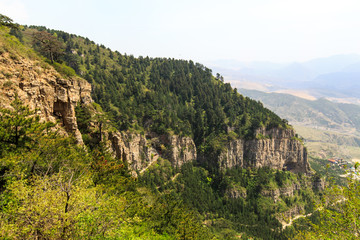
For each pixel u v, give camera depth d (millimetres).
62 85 61594
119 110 151875
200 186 168000
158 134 170375
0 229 18266
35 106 49531
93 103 95125
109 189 42125
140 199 56812
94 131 83438
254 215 164500
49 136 37344
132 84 194750
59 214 20984
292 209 179875
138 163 145875
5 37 51156
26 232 19234
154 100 190875
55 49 83188
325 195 29109
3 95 40062
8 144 30516
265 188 184625
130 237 32875
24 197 20625
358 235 24516
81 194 22984
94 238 22609
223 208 160875
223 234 128625
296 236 31516
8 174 24984
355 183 26203
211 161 190375
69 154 40312
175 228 58250
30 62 52000
